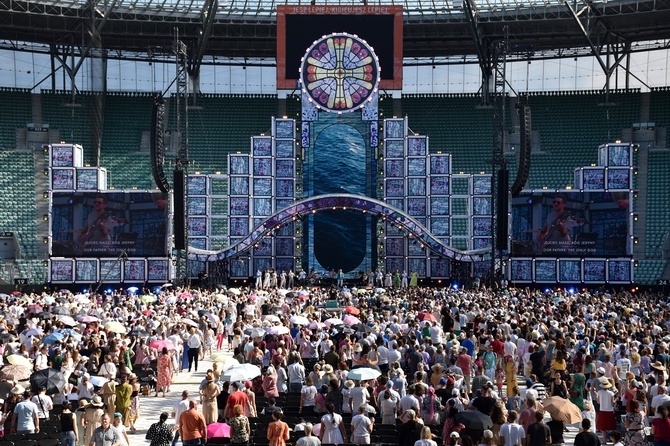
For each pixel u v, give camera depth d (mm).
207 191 97312
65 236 84375
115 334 41906
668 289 90750
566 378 34062
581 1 102938
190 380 44875
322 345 40625
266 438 27172
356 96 101688
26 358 32594
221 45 116750
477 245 96688
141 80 125688
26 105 109188
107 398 31547
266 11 108000
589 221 83812
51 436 26750
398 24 102125
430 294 70688
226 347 57406
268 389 32812
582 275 83938
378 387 30984
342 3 111438
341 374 31688
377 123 101562
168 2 106750
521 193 84250
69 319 44219
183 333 47938
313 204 88938
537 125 110938
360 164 102000
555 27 108000
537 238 84125
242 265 98562
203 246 97188
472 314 51125
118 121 110812
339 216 100188
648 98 110500
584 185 85188
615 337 39500
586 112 111125
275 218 89062
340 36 101875
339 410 29734
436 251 89688
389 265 98250
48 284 84438
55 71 114562
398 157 100625
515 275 84500
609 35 109438
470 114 112562
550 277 84188
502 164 80375
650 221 99750
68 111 110250
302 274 95500
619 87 124125
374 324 43531
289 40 102312
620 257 83438
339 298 73500
